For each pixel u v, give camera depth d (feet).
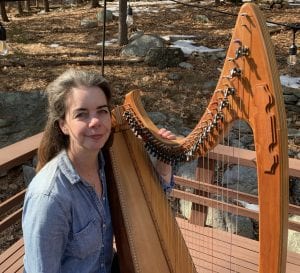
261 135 4.28
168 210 6.19
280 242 4.39
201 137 5.33
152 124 6.35
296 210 9.07
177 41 32.81
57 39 35.06
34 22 43.27
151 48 28.76
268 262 4.48
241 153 9.17
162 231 5.88
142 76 26.66
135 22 39.29
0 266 8.59
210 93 24.53
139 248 5.54
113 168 5.69
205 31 35.78
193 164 15.29
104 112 5.03
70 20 43.09
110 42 33.24
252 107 4.35
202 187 9.71
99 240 5.17
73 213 4.88
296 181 15.38
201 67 27.81
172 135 6.40
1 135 22.24
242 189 14.44
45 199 4.67
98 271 5.32
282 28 34.60
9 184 18.92
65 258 5.06
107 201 5.50
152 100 23.93
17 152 8.64
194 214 10.10
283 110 4.21
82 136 4.91
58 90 4.98
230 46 4.46
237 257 8.84
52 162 4.99
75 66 28.37
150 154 6.32
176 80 26.16
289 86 23.75
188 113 22.77
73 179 4.88
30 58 29.99
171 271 5.69
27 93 23.30
